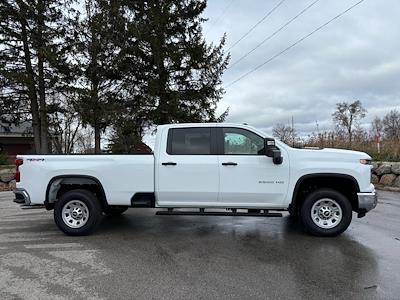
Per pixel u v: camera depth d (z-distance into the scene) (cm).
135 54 2039
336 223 665
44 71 2148
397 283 457
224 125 689
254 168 665
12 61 2109
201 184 673
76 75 2119
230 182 668
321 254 571
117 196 693
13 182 1722
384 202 1063
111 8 2050
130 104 2123
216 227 765
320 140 1912
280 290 438
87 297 421
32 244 644
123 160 692
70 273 498
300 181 659
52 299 416
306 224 671
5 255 580
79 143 4141
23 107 2247
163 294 428
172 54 1991
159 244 637
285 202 665
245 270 505
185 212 686
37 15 1992
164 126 702
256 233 709
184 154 683
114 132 2183
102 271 505
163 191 681
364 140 1795
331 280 467
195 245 629
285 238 668
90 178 696
